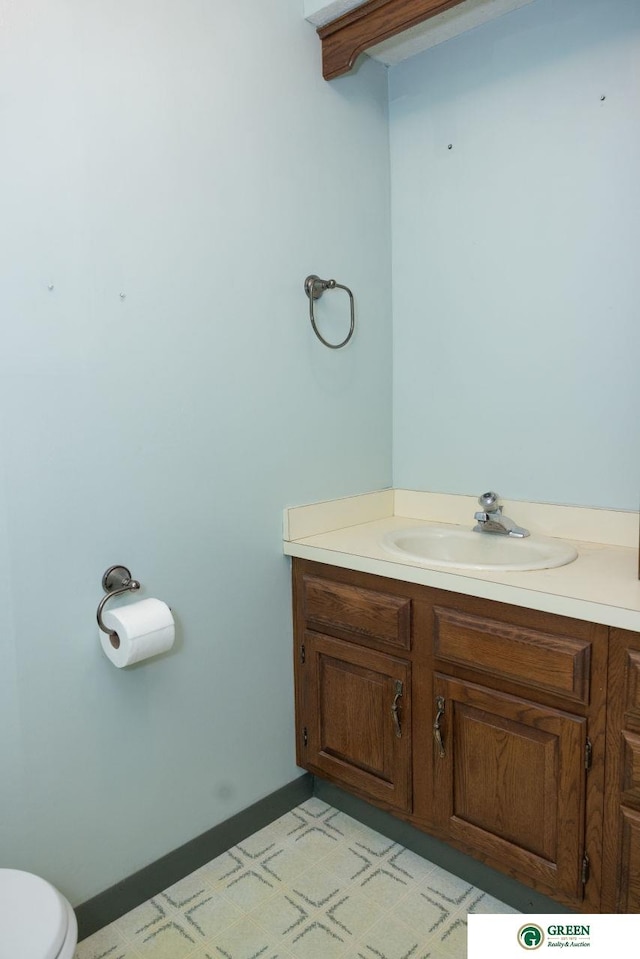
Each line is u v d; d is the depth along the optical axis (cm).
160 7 160
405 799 181
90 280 151
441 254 216
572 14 179
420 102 215
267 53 185
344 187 211
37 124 141
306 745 209
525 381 200
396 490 239
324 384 211
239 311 184
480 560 203
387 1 181
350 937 159
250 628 195
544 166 189
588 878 146
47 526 148
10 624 143
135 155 158
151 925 165
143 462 165
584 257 184
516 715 154
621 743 137
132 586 161
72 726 156
